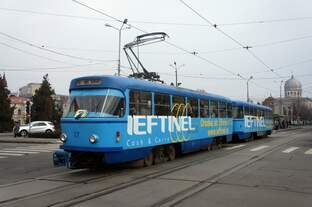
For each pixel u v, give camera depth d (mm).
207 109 19047
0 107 59531
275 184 9828
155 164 13828
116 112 11492
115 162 11453
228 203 7676
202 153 18500
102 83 11586
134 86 12383
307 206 7531
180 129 15641
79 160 11438
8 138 33312
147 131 13039
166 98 14594
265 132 35656
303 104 121500
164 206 7391
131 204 7551
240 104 27812
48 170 12805
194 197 8203
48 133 33375
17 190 9062
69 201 7809
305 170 12391
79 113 11406
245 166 13336
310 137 35906
